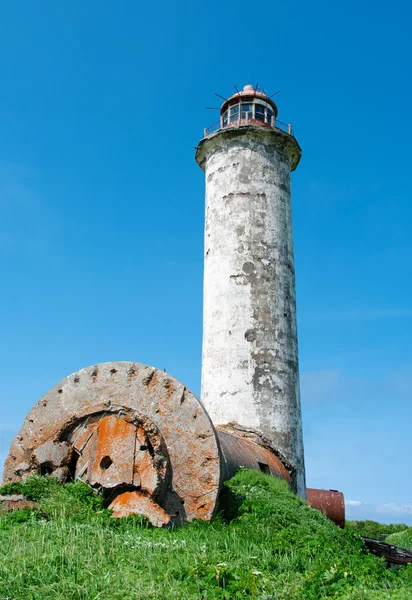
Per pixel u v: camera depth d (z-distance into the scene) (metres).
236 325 18.91
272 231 20.17
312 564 9.20
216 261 20.08
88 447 12.12
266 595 7.36
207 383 19.00
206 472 11.43
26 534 9.33
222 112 22.98
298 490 17.94
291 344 19.34
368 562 9.84
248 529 10.81
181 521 11.26
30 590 6.94
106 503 11.52
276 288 19.52
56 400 12.71
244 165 20.83
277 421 18.03
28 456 12.46
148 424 11.69
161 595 7.09
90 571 7.59
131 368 12.46
